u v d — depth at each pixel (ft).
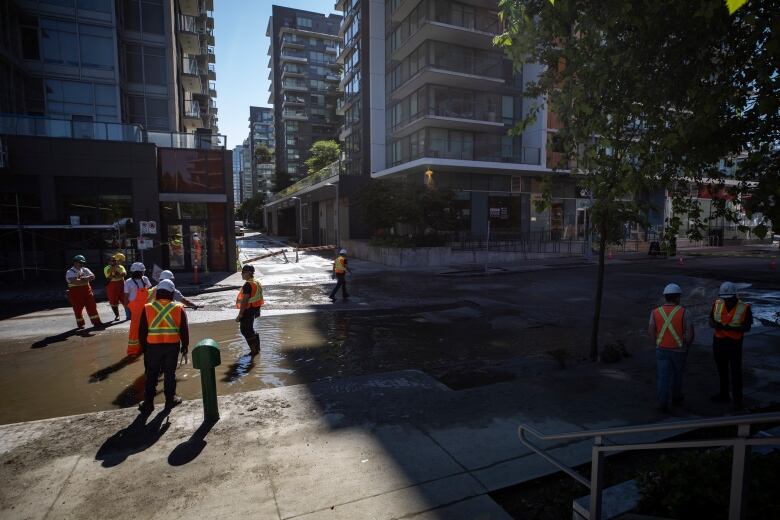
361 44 125.70
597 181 16.88
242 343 30.83
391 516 11.49
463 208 104.73
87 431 16.79
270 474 13.57
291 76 285.64
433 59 101.65
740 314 18.03
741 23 12.54
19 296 49.32
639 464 14.20
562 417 17.47
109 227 57.06
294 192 173.99
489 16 106.11
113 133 63.82
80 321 34.78
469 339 31.96
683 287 56.24
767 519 8.74
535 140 107.65
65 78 74.02
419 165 97.30
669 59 14.76
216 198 70.85
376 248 91.30
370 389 20.90
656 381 21.63
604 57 15.38
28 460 14.69
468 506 11.91
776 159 12.05
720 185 14.66
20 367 25.67
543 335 33.17
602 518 10.18
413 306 44.68
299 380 23.41
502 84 106.73
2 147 56.75
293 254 112.27
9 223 58.70
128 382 23.17
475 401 19.20
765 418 5.84
